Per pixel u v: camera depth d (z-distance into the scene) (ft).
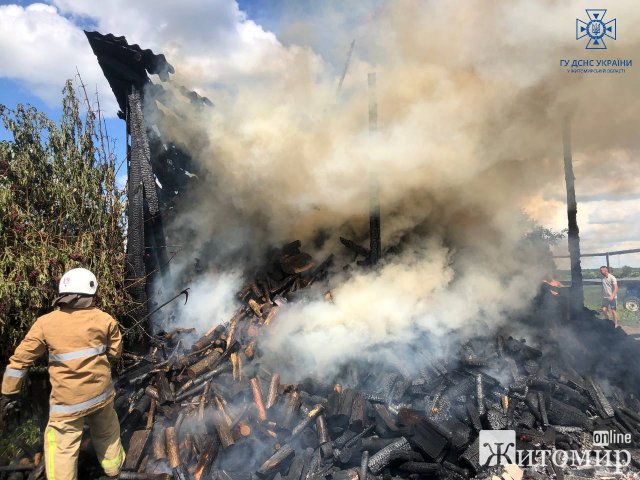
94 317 9.30
